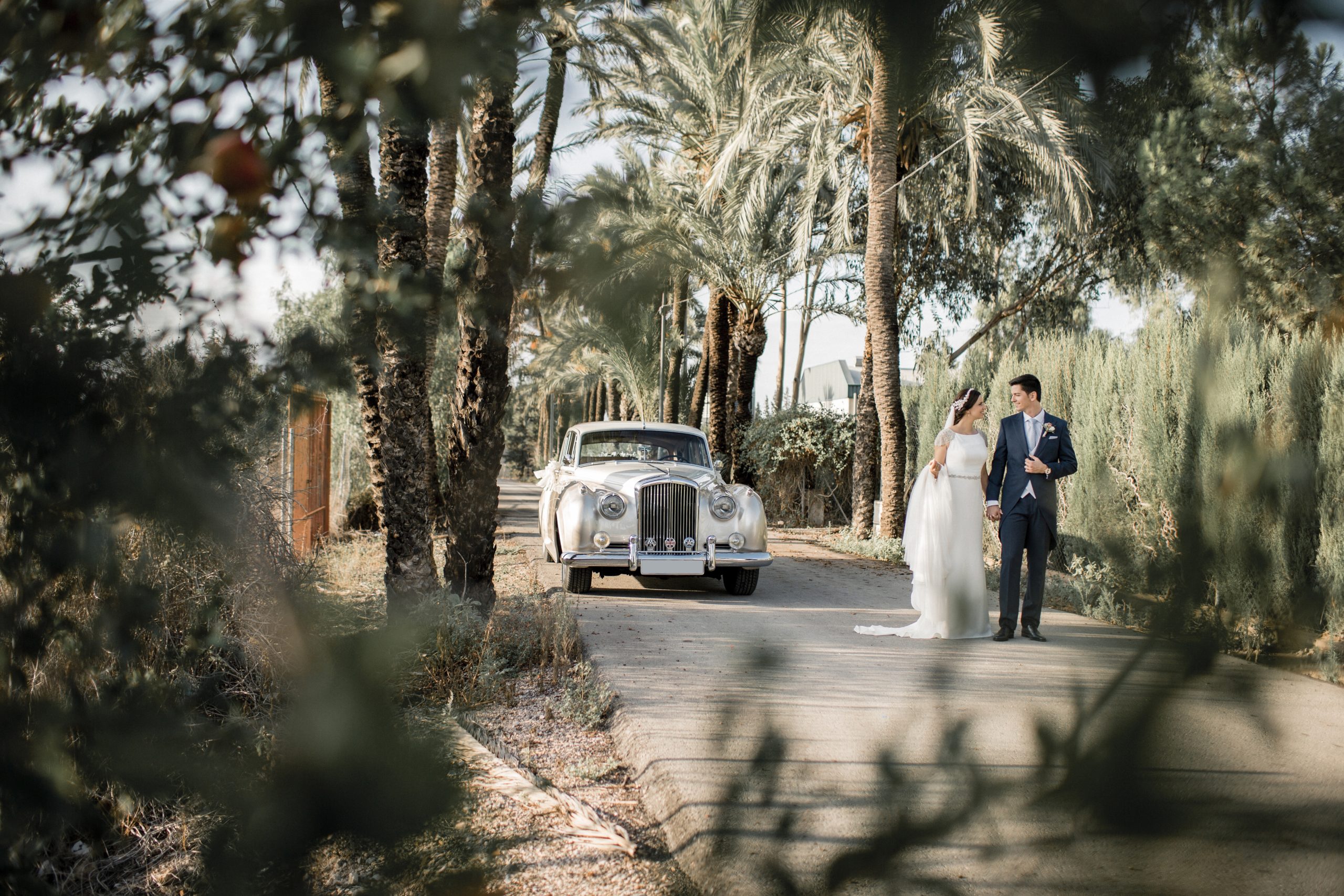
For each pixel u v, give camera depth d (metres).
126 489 0.80
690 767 3.53
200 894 0.61
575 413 50.47
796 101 13.25
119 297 0.81
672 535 8.84
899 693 4.58
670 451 10.55
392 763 0.60
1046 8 0.57
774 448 19.61
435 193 8.27
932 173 15.85
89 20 0.68
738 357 20.02
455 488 6.64
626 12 0.96
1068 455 6.62
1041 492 6.52
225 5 0.63
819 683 4.87
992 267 22.58
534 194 0.82
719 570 9.04
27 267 0.77
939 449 6.64
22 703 0.80
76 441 0.81
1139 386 6.84
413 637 0.63
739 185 14.70
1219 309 0.55
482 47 0.61
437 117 0.63
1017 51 0.60
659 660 5.79
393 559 6.03
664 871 2.73
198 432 0.83
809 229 14.20
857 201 19.62
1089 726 0.55
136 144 0.70
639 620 7.39
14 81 0.71
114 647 0.82
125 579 0.85
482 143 5.34
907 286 22.66
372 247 0.84
